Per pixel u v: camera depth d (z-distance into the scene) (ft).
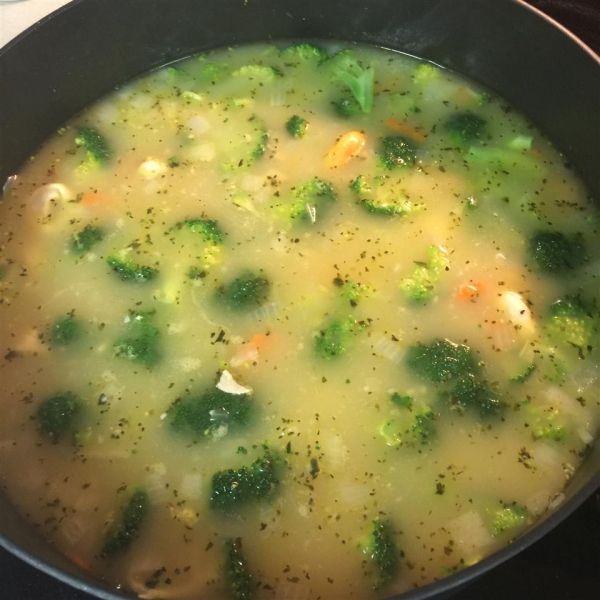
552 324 1.10
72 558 0.91
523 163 1.28
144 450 1.00
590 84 1.17
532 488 0.97
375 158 1.29
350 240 1.19
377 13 1.37
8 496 0.95
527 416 1.02
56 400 1.03
